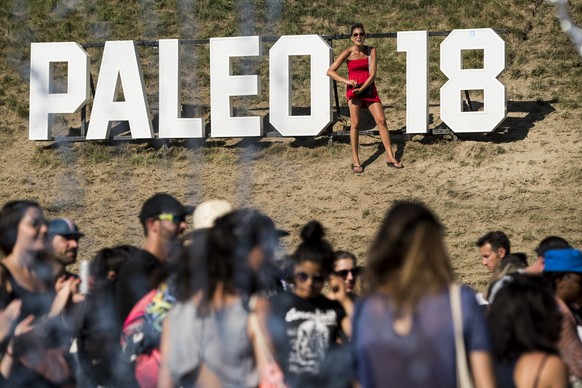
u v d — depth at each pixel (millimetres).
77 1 49375
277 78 39125
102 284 14508
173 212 14094
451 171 37500
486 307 16234
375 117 37594
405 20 45375
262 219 12195
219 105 39219
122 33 47062
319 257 12711
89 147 40969
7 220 13516
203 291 11172
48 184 39500
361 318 9664
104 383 13992
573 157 37375
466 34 38250
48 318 13297
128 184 38938
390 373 9391
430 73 42594
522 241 33469
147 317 12719
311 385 12430
